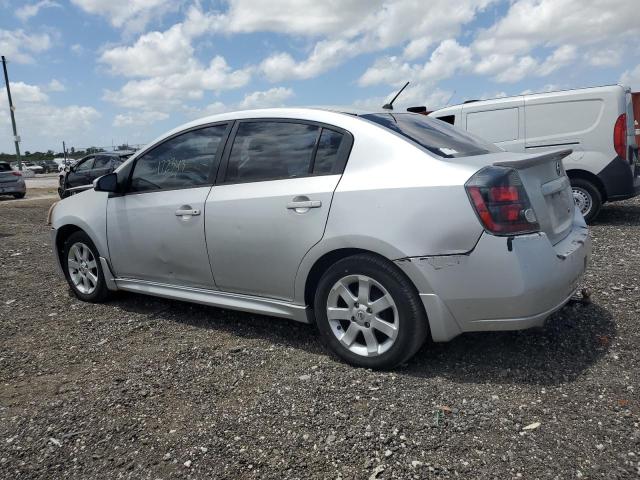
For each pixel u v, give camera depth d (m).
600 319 4.04
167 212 4.31
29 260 7.35
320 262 3.60
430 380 3.26
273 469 2.50
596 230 7.80
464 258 3.05
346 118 3.64
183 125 4.44
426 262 3.12
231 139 4.09
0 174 20.31
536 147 8.37
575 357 3.46
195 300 4.33
